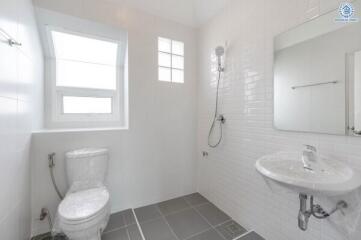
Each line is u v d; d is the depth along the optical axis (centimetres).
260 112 145
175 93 216
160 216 181
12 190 107
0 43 92
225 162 186
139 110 195
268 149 140
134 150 194
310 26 111
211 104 205
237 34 167
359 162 94
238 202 170
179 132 220
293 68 121
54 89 185
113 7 178
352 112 95
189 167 228
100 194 141
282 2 127
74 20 167
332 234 105
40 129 169
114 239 149
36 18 157
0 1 93
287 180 83
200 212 189
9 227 103
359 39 92
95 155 160
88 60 199
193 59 228
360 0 91
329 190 74
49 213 156
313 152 102
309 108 113
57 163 159
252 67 152
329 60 103
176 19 211
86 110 202
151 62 200
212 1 188
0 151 92
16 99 113
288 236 127
